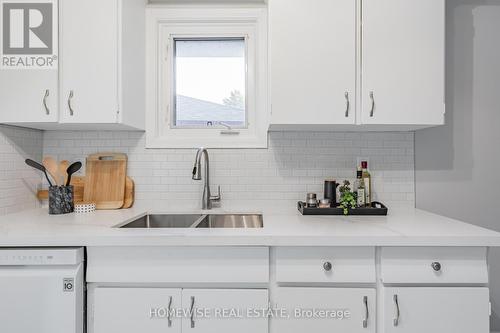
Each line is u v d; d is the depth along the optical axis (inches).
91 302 47.1
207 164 69.8
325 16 58.8
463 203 72.7
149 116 73.8
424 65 58.7
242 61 76.7
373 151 73.5
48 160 64.9
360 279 46.3
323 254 46.6
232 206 73.3
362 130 72.0
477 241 45.3
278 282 47.2
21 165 66.8
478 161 72.7
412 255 46.2
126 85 62.9
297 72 59.0
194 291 46.4
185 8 73.0
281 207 72.8
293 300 46.5
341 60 59.0
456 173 72.9
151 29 73.4
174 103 76.7
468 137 72.8
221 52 76.7
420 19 58.6
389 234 46.3
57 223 54.1
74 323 44.8
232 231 48.4
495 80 72.7
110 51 59.8
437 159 73.0
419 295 45.6
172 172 74.2
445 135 73.0
